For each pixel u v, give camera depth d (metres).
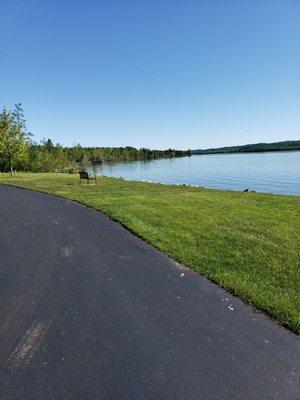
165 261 8.16
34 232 10.97
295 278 7.12
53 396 3.80
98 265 7.91
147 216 13.19
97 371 4.21
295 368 4.26
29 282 6.95
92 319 5.48
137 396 3.80
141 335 5.01
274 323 5.35
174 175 61.78
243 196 20.09
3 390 3.89
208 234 10.44
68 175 37.59
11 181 29.73
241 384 3.98
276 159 121.94
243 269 7.56
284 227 11.64
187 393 3.84
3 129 37.41
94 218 12.99
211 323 5.35
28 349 4.67
